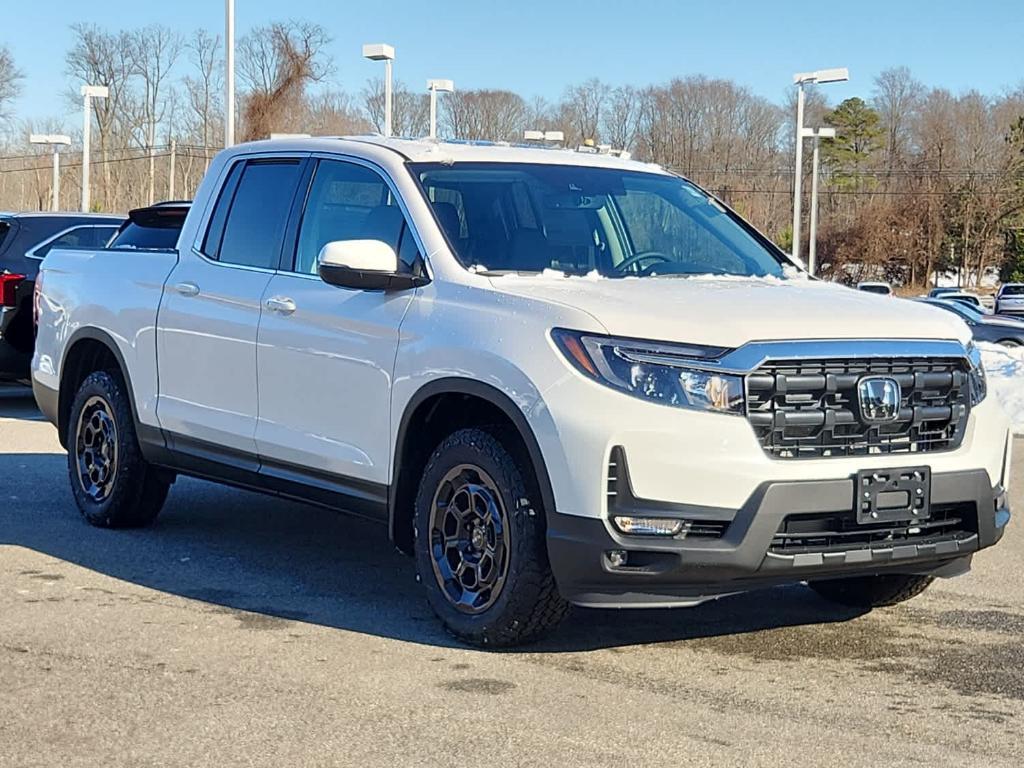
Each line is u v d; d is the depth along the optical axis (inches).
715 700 186.7
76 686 187.3
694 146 3117.6
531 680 193.8
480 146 255.0
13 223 502.9
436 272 220.1
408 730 171.9
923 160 3786.9
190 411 265.9
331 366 232.1
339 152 249.3
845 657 209.9
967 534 210.2
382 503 225.0
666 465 188.2
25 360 493.4
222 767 158.6
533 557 198.7
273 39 1737.2
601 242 237.5
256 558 270.7
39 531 291.0
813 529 196.2
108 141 2842.0
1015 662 208.4
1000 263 3693.4
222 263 264.1
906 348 201.0
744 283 228.2
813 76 1491.1
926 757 165.9
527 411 195.8
